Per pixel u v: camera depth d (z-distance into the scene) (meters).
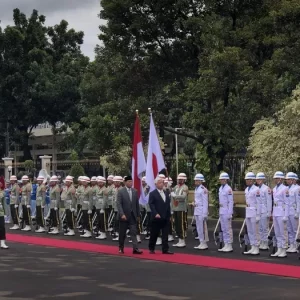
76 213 61.38
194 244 49.94
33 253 44.53
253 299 25.44
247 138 65.94
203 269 35.28
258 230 42.28
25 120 131.00
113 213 55.91
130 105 74.69
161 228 43.19
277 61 63.78
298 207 42.34
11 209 68.31
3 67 127.44
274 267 35.50
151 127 49.44
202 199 45.81
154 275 32.88
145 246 49.22
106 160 88.06
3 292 27.88
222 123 65.12
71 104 126.94
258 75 63.44
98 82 83.00
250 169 64.12
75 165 99.62
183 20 70.88
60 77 125.81
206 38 66.38
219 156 70.44
